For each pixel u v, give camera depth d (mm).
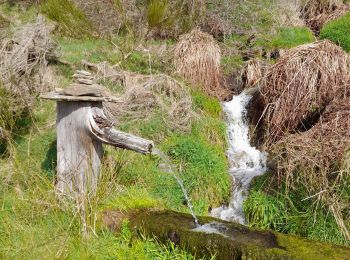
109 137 4172
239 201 4844
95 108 4281
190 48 6695
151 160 5004
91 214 3801
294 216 4316
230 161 5629
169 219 3809
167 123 5570
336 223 4105
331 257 3143
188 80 6480
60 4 6324
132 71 6707
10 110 5242
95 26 7289
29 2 8414
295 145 4660
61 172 4348
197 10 7863
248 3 8734
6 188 4562
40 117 5676
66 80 6273
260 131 5875
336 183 4223
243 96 6480
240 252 3291
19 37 6266
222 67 7148
